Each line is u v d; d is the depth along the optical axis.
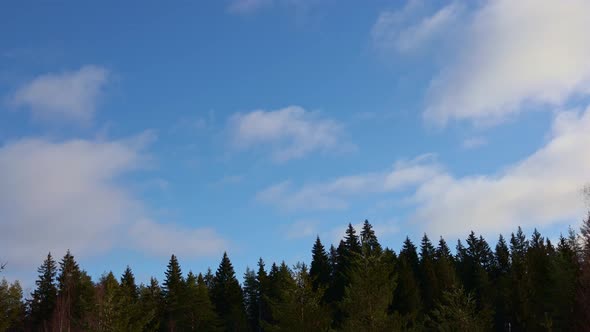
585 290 42.91
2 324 51.88
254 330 83.88
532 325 50.75
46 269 73.31
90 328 29.34
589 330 41.38
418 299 59.50
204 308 69.62
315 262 81.12
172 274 74.38
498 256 95.12
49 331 57.38
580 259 47.09
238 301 81.25
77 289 62.78
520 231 107.06
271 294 81.00
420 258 89.81
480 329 29.75
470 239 98.38
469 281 80.12
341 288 72.50
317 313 25.52
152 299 71.06
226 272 83.69
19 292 68.44
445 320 30.56
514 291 55.03
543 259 57.69
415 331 25.23
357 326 23.38
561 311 48.16
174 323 67.56
